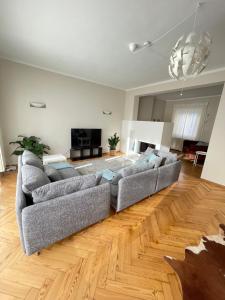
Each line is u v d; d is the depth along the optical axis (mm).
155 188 2484
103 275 1222
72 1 1606
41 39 2412
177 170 2957
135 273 1251
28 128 3775
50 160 3248
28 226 1188
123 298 1078
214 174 3252
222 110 3043
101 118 5172
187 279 1202
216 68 3074
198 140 6238
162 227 1826
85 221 1580
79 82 4379
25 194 1411
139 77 4051
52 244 1479
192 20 1782
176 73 1452
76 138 4543
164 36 2150
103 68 3561
